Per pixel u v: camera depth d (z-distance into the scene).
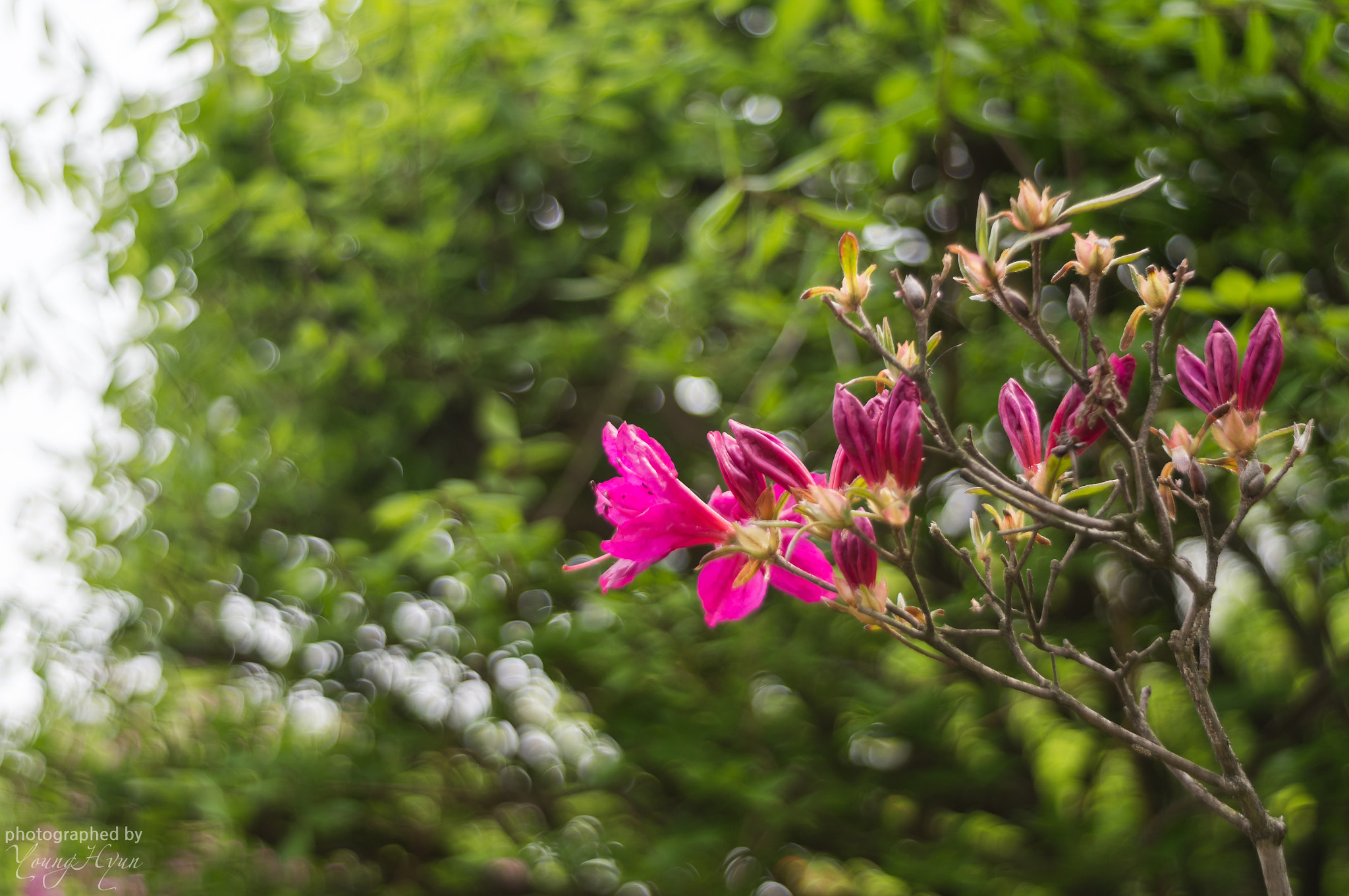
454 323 1.67
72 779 1.64
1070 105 1.12
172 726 1.68
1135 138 1.15
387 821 1.72
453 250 1.64
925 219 1.38
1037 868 1.63
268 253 1.62
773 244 1.03
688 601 1.46
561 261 1.63
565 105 1.38
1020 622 1.40
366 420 1.67
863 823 1.67
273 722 1.72
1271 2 0.91
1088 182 1.21
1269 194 1.11
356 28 1.34
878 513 0.70
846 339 1.19
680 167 1.50
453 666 1.73
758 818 1.51
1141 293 0.70
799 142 1.46
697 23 1.38
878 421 0.71
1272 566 1.54
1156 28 0.96
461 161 1.44
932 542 1.54
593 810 1.77
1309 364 0.99
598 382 1.78
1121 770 1.85
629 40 1.51
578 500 1.82
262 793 1.44
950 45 0.95
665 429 1.76
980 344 1.23
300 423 1.62
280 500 1.71
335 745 1.69
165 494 1.63
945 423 0.70
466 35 1.30
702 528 0.73
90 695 1.68
